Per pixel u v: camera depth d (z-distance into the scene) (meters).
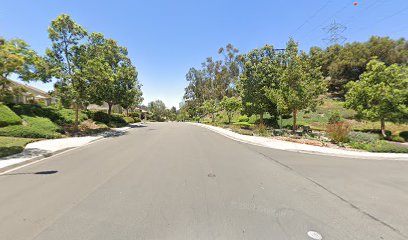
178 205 3.53
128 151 8.73
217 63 60.22
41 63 10.37
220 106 31.94
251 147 10.27
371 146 9.94
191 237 2.60
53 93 14.73
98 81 15.70
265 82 19.56
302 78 15.57
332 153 8.81
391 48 41.78
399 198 4.09
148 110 74.44
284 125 23.39
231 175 5.40
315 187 4.64
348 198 4.05
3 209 3.33
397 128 19.03
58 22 14.02
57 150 8.34
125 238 2.56
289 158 7.75
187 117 64.31
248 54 20.70
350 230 2.89
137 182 4.72
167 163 6.61
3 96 7.73
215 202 3.69
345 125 12.87
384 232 2.86
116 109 45.56
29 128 11.48
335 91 42.84
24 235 2.61
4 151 7.53
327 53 48.31
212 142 12.01
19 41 7.81
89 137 12.95
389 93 15.62
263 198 3.94
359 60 40.22
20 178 4.98
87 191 4.14
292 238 2.63
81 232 2.69
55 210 3.30
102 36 18.09
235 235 2.66
